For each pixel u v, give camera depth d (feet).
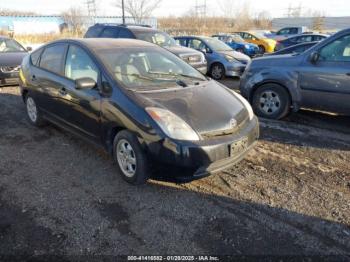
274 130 17.37
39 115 16.76
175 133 10.10
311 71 17.21
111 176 12.23
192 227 9.40
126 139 11.05
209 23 158.51
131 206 10.36
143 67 13.42
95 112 12.21
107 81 11.91
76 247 8.61
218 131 10.64
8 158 13.78
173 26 147.02
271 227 9.41
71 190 11.28
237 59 35.06
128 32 32.01
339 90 16.48
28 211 10.09
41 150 14.60
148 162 10.69
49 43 16.08
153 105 10.80
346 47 16.28
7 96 24.93
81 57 13.43
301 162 13.55
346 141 15.85
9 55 29.19
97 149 14.67
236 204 10.53
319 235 9.10
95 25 35.65
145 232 9.18
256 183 11.81
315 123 18.61
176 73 14.12
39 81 15.79
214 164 10.45
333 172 12.73
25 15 137.18
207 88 13.06
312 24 162.09
